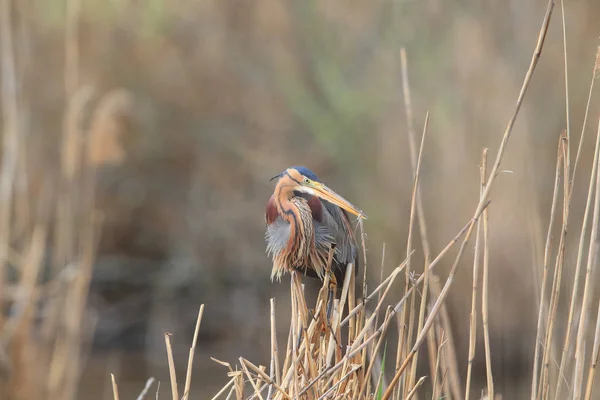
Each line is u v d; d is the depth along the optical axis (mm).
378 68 17844
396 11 17781
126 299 17797
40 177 16016
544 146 15039
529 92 15469
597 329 5613
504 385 12875
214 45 19578
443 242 14219
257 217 18438
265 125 19031
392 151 15844
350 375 6066
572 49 16391
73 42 11539
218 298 17953
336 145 17422
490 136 14570
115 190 18609
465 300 13758
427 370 11281
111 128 12047
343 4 19469
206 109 19406
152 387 13672
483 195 5383
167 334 5957
